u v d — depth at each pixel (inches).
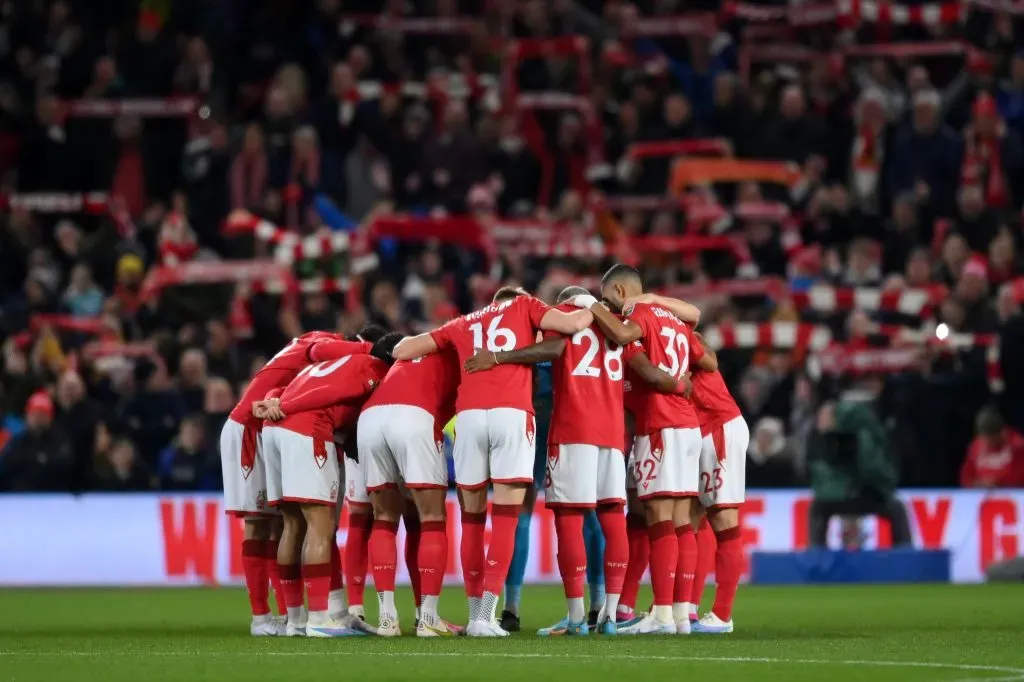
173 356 2613.2
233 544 2404.0
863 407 2361.0
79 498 2434.8
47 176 3125.0
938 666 1037.8
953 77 3257.9
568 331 1330.0
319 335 1472.7
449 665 1045.8
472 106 3166.8
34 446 2466.8
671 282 2723.9
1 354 2728.8
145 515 2422.5
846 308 2625.5
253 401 1427.2
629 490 1441.9
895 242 2834.6
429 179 2982.3
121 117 3125.0
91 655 1167.0
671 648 1182.3
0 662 1109.7
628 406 1398.9
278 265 2704.2
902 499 2426.2
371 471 1362.0
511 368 1332.4
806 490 2425.0
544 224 2733.8
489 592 1325.0
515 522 1331.2
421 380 1364.4
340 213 2945.4
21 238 2965.1
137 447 2504.9
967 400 2524.6
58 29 3309.5
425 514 1357.0
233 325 2684.5
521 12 3297.2
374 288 2640.3
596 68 3257.9
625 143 3021.7
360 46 3213.6
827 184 3056.1
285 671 1018.1
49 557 2420.0
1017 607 1787.6
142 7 3324.3
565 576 1352.1
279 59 3272.6
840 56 3221.0
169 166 3169.3
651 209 2886.3
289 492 1360.7
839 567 2354.8
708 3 3376.0
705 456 1429.6
